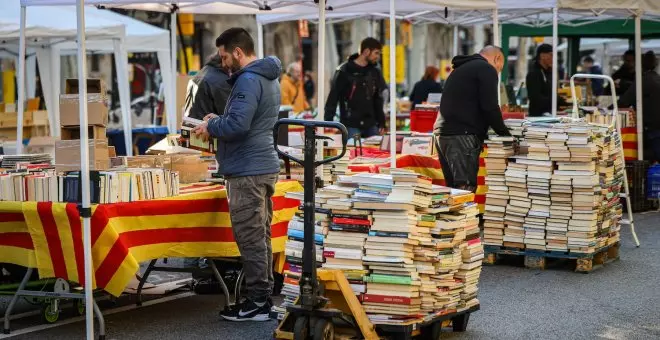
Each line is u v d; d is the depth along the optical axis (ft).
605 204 37.45
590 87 65.10
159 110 75.31
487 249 38.11
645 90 56.03
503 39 71.56
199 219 29.14
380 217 24.98
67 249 26.81
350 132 49.39
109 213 26.61
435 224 25.43
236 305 29.07
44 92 56.85
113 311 30.45
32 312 30.63
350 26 135.13
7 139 52.75
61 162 27.43
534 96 55.62
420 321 25.27
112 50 65.51
